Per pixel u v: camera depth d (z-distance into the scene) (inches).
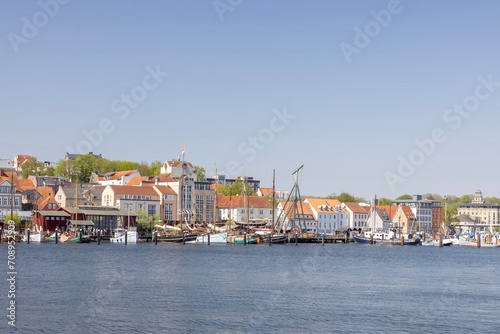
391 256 7751.0
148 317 3221.0
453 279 5132.9
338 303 3730.3
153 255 6727.4
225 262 6112.2
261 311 3432.6
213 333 2962.6
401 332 3058.6
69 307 3403.1
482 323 3282.5
